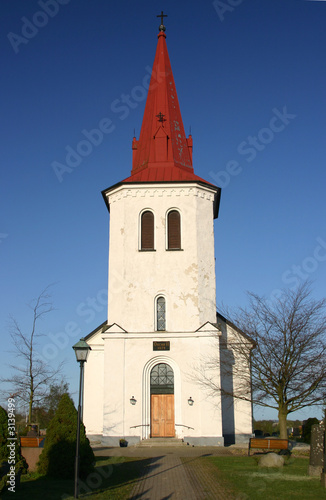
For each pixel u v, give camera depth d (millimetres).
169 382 30547
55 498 14781
